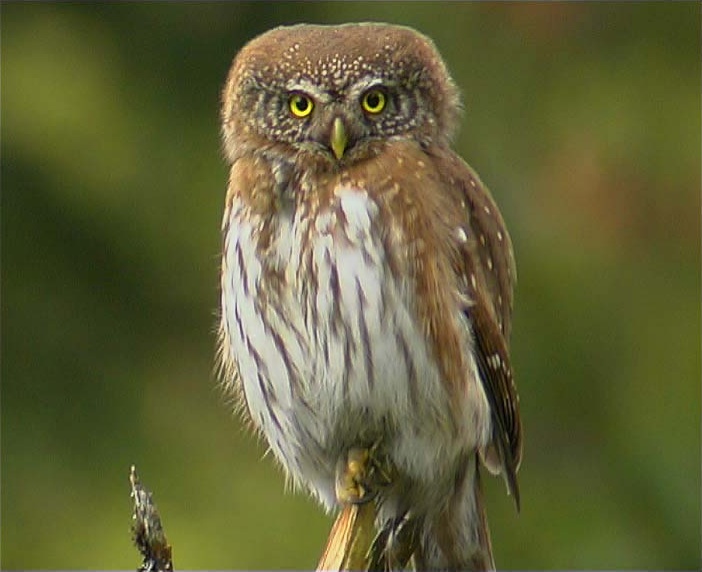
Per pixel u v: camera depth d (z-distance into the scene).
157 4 17.55
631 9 16.83
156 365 16.97
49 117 16.92
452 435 9.55
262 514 15.73
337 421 9.59
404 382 9.38
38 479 16.64
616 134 16.34
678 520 16.09
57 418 16.91
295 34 9.77
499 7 16.58
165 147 17.11
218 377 10.29
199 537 15.61
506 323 10.05
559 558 15.90
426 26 16.55
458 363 9.45
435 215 9.42
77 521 16.41
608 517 16.11
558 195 16.27
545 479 16.27
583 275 16.28
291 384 9.57
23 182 17.06
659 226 16.33
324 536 15.57
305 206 9.39
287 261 9.38
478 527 9.87
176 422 16.70
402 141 9.55
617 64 16.67
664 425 16.27
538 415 16.34
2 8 17.36
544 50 16.59
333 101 9.48
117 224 16.98
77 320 17.16
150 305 17.05
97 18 17.55
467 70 16.52
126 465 16.61
